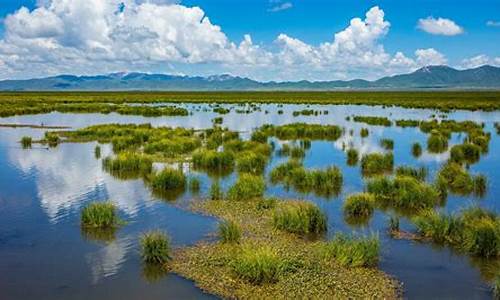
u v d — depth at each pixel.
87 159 28.62
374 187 19.80
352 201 17.11
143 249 13.03
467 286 11.42
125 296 10.88
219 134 36.25
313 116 65.88
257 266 11.55
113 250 13.70
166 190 20.78
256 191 19.55
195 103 107.25
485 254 13.23
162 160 27.73
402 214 17.28
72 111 73.56
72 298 10.81
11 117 61.50
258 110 80.62
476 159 28.73
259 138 35.38
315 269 12.18
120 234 15.08
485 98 127.56
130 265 12.60
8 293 11.05
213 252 13.36
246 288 11.19
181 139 32.53
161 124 51.53
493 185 21.80
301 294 10.88
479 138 33.84
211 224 15.97
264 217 16.69
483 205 18.31
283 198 19.42
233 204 18.36
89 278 11.83
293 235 14.83
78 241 14.45
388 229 15.55
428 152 31.62
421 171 23.12
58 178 23.28
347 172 24.83
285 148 31.11
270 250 12.50
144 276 11.92
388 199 19.30
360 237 13.91
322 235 14.88
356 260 12.42
